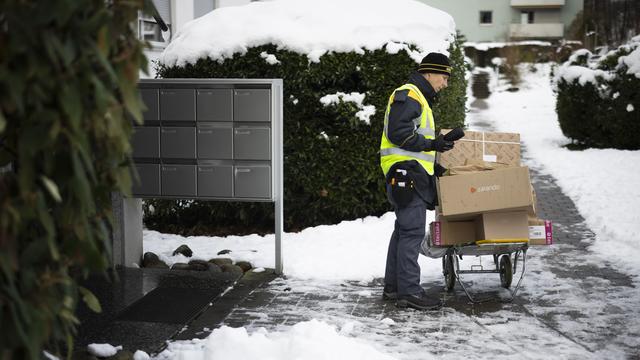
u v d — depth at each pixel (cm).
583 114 1509
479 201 546
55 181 265
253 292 616
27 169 247
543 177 1231
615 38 3209
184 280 642
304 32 834
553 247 774
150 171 686
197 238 821
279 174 664
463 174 549
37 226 280
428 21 878
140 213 709
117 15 267
